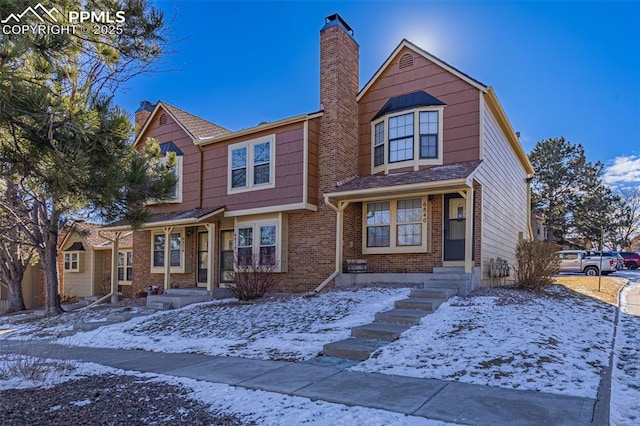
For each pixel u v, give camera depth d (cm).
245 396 509
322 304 1091
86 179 550
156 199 695
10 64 499
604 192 3803
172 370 662
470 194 1109
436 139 1293
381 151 1398
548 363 577
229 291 1446
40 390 553
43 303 2370
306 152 1371
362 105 1479
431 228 1275
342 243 1320
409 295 1045
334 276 1300
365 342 747
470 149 1241
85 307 1767
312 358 698
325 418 428
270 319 1017
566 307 987
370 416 432
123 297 2002
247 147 1513
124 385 576
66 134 531
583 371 552
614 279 1870
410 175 1240
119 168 588
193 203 1648
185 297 1416
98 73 824
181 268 1709
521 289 1214
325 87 1414
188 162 1681
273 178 1434
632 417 426
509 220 1625
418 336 746
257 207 1461
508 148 1641
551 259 1221
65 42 545
